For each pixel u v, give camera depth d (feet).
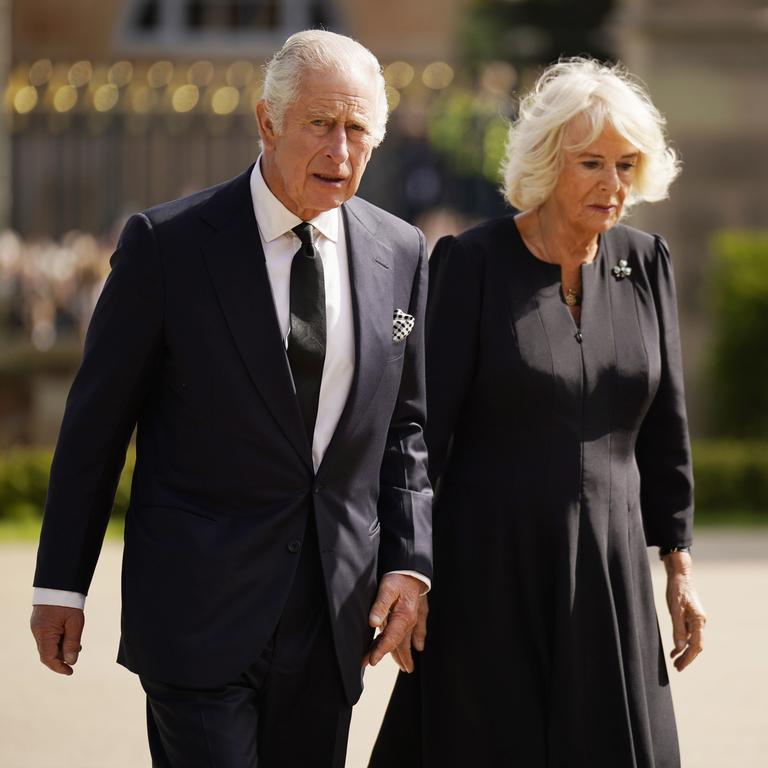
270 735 41.14
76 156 157.99
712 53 147.64
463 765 46.11
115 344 40.24
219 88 157.69
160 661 39.86
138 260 40.32
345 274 41.60
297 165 39.22
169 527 40.27
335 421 40.93
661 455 48.55
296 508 40.45
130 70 154.92
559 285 46.88
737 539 119.65
